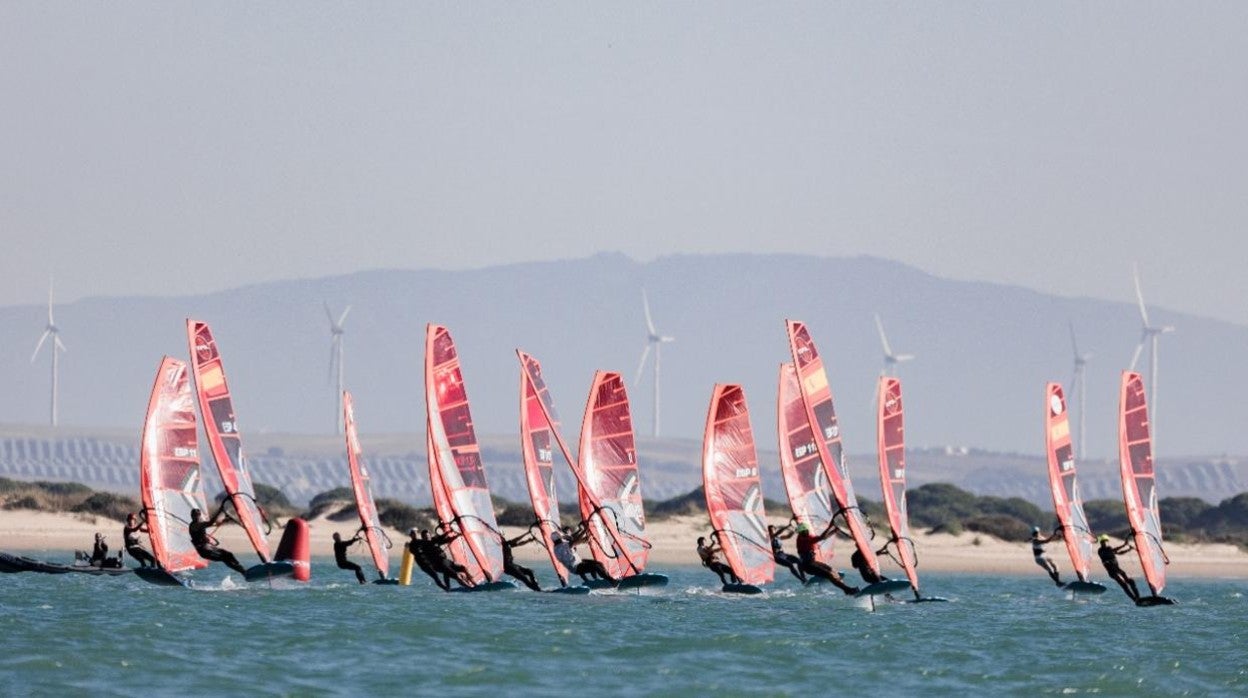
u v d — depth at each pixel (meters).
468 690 119.81
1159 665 137.50
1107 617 179.25
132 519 180.38
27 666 122.94
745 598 187.88
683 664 133.38
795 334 176.12
